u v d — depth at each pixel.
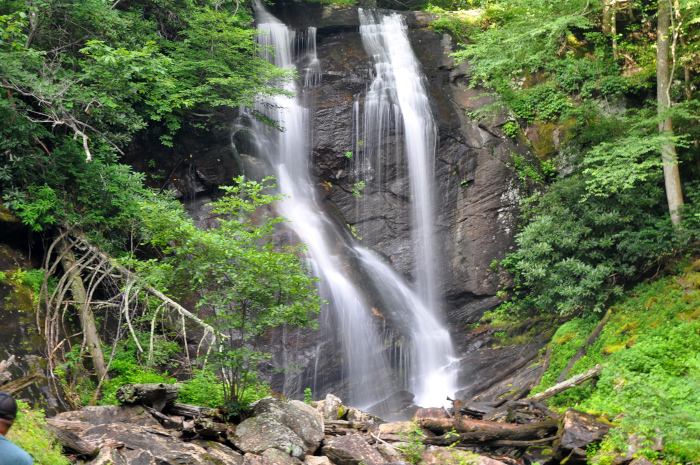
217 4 17.50
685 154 15.63
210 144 17.58
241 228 8.75
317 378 15.05
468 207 19.19
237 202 8.63
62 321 10.30
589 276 13.51
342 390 15.41
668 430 7.42
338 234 18.48
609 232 14.48
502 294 18.22
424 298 18.64
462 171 19.38
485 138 19.70
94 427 6.45
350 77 20.61
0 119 11.32
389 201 19.34
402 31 22.47
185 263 8.24
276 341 14.74
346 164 19.41
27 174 11.94
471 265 18.75
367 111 19.48
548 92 20.08
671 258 13.77
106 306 11.70
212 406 8.33
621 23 20.97
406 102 20.02
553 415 9.38
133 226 12.84
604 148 14.53
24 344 9.68
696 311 11.09
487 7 23.70
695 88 17.77
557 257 14.48
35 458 5.11
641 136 15.24
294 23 22.59
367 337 16.16
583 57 20.73
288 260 8.28
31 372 9.16
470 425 9.05
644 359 10.15
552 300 14.55
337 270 16.88
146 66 12.04
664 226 13.83
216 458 6.55
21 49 11.12
